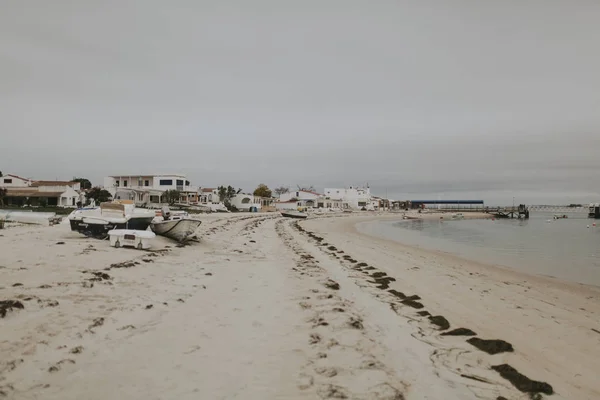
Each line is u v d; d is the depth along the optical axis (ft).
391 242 114.93
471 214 546.26
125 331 22.50
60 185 230.07
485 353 23.36
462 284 46.83
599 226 249.34
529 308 36.22
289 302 32.30
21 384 15.64
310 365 19.86
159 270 41.78
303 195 453.58
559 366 22.48
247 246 75.05
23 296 26.35
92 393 15.53
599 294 45.80
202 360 19.60
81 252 47.44
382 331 26.20
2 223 81.20
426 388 18.24
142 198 236.02
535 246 107.34
